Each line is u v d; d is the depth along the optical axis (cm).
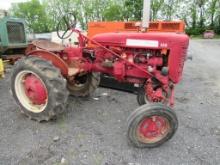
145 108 265
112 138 306
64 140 299
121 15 4278
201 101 445
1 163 255
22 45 614
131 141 278
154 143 285
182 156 273
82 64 363
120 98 442
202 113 389
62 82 320
